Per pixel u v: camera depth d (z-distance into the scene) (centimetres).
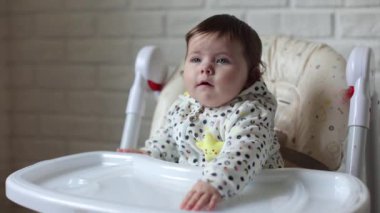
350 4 121
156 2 137
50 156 153
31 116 154
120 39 142
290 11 126
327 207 68
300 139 97
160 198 71
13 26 153
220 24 85
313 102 96
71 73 149
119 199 71
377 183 97
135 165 85
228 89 83
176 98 107
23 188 70
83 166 88
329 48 101
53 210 66
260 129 79
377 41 119
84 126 149
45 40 150
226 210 66
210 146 84
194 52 85
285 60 102
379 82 118
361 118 87
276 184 76
